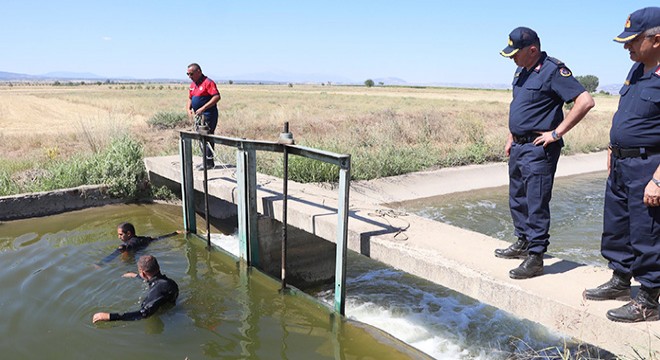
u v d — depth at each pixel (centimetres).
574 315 343
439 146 1766
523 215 431
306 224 596
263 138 1898
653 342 301
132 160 1011
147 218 877
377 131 1842
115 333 469
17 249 693
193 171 827
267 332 486
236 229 867
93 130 1355
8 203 844
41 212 880
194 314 518
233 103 4194
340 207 493
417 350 462
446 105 4181
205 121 821
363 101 4922
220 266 660
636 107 305
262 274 629
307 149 516
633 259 338
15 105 3878
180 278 611
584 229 1040
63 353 431
